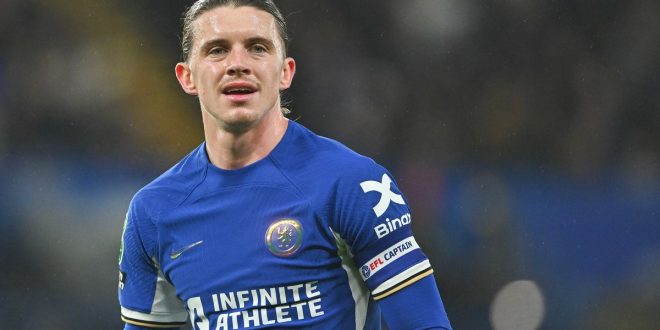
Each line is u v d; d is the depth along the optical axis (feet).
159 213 34.83
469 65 131.54
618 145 127.03
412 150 127.85
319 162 33.99
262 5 34.32
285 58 35.68
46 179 121.29
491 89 130.41
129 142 124.98
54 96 125.18
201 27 34.12
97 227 118.62
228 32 33.53
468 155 127.54
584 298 113.29
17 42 126.52
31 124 123.95
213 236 33.91
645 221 120.06
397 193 34.14
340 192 33.19
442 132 128.26
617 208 121.70
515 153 127.65
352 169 33.63
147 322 36.78
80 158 123.54
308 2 129.80
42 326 111.34
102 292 113.91
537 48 131.34
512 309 112.68
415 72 130.41
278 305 33.19
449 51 131.34
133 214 35.58
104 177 122.83
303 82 128.57
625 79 129.08
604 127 127.85
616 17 131.44
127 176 123.44
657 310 111.65
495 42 131.95
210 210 34.09
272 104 33.94
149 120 126.00
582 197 123.03
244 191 33.96
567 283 114.93
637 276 115.75
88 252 116.37
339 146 34.71
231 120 33.24
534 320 112.37
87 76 126.41
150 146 125.08
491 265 116.37
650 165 125.49
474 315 112.57
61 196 120.47
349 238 33.35
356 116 127.95
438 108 128.88
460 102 129.59
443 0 131.64
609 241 118.73
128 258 36.22
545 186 124.36
